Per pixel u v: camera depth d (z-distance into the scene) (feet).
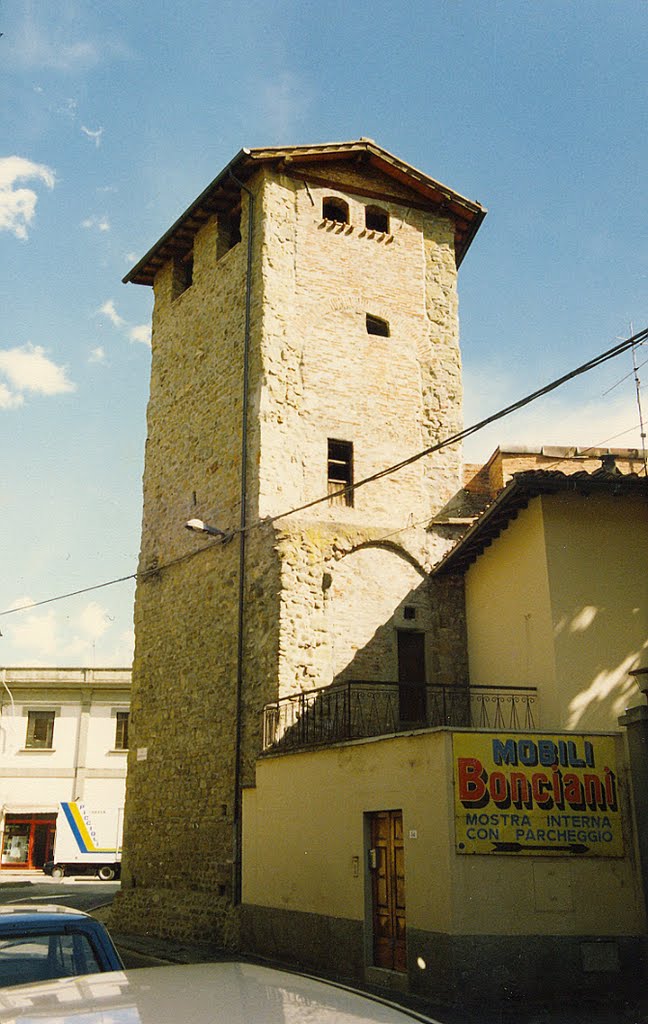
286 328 62.49
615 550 47.09
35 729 125.18
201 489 64.75
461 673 58.85
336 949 41.73
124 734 125.80
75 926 16.60
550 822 36.37
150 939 56.54
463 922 34.45
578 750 37.63
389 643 58.23
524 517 49.29
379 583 59.41
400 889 38.65
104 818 113.29
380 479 62.28
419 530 61.93
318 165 67.10
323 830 44.21
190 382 68.95
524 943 34.60
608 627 45.83
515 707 49.42
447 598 60.39
